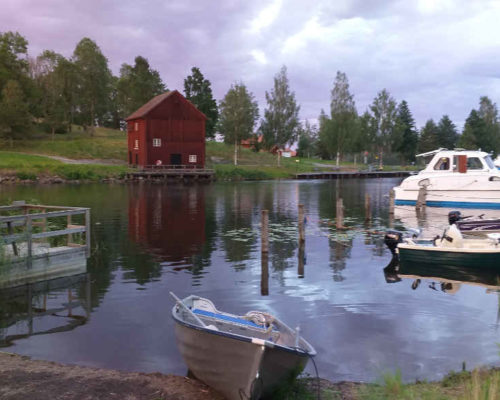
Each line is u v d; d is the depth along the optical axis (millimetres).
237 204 31578
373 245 16750
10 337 8023
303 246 16500
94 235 18656
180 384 6168
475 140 100625
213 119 89375
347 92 84062
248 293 10750
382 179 70250
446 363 6883
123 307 9688
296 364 5613
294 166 82000
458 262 12922
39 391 5688
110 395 5664
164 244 16844
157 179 60469
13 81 78375
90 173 58250
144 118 62000
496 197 28047
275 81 82062
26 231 11375
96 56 97188
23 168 56344
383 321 8766
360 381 6305
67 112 94938
